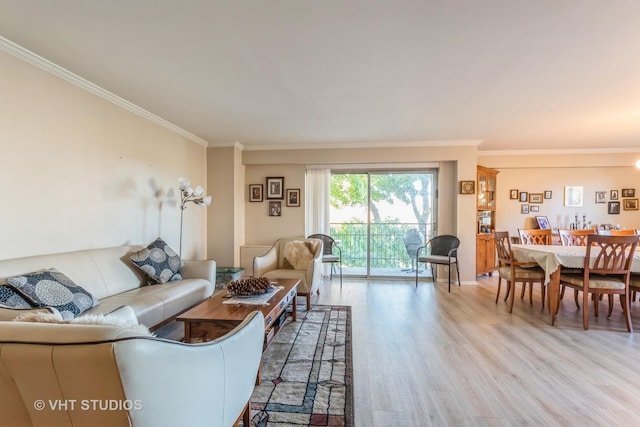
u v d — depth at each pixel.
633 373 2.14
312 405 1.76
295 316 3.18
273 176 5.42
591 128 4.12
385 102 3.21
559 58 2.29
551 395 1.89
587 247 2.95
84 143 2.77
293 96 3.06
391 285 4.85
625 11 1.75
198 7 1.73
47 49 2.20
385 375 2.12
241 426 1.55
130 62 2.39
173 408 0.88
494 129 4.22
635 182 5.53
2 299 1.74
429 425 1.62
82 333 0.77
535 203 5.73
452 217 5.15
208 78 2.67
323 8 1.74
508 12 1.77
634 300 3.84
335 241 5.57
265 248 5.16
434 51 2.21
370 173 5.52
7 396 0.84
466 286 4.79
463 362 2.30
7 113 2.16
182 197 4.14
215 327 2.04
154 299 2.53
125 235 3.29
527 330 2.94
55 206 2.50
